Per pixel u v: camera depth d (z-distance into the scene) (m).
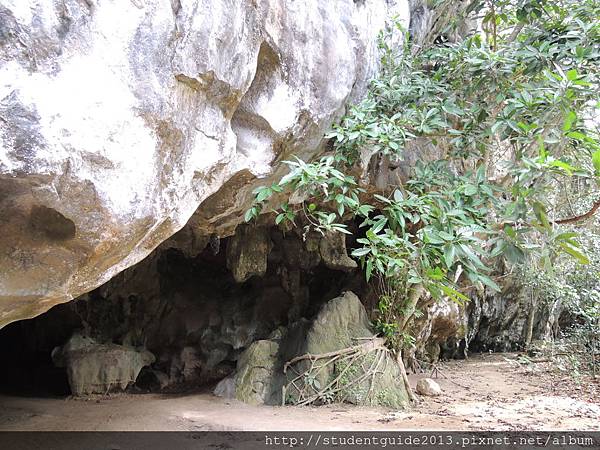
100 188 2.75
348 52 5.44
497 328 15.55
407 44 6.41
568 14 6.14
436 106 6.04
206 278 9.98
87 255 2.92
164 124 3.21
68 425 5.73
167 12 3.10
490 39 7.84
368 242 5.15
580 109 5.71
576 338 11.11
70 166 2.57
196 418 6.15
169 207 3.51
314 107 5.15
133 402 7.16
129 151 2.92
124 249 3.19
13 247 2.70
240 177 4.93
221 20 3.58
